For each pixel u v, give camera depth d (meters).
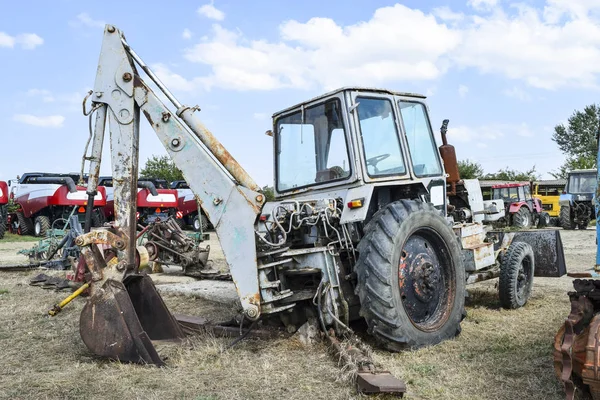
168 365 3.71
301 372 3.53
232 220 3.96
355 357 3.51
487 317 5.30
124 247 3.94
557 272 5.96
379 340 4.08
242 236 3.93
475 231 5.75
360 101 4.62
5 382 3.39
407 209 4.27
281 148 5.23
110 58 4.16
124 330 3.74
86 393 3.19
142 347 3.71
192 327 4.75
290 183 5.09
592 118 59.56
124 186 4.07
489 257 5.71
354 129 4.49
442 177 5.28
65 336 4.57
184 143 4.10
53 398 3.12
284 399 3.09
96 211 16.06
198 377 3.46
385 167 4.67
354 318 4.45
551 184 25.97
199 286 7.61
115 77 4.14
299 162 5.00
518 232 6.29
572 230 17.97
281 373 3.51
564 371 2.53
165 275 9.13
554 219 21.83
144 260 4.20
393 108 4.86
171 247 9.15
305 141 4.95
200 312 5.77
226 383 3.34
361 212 4.23
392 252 4.04
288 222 4.48
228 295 6.73
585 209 17.69
